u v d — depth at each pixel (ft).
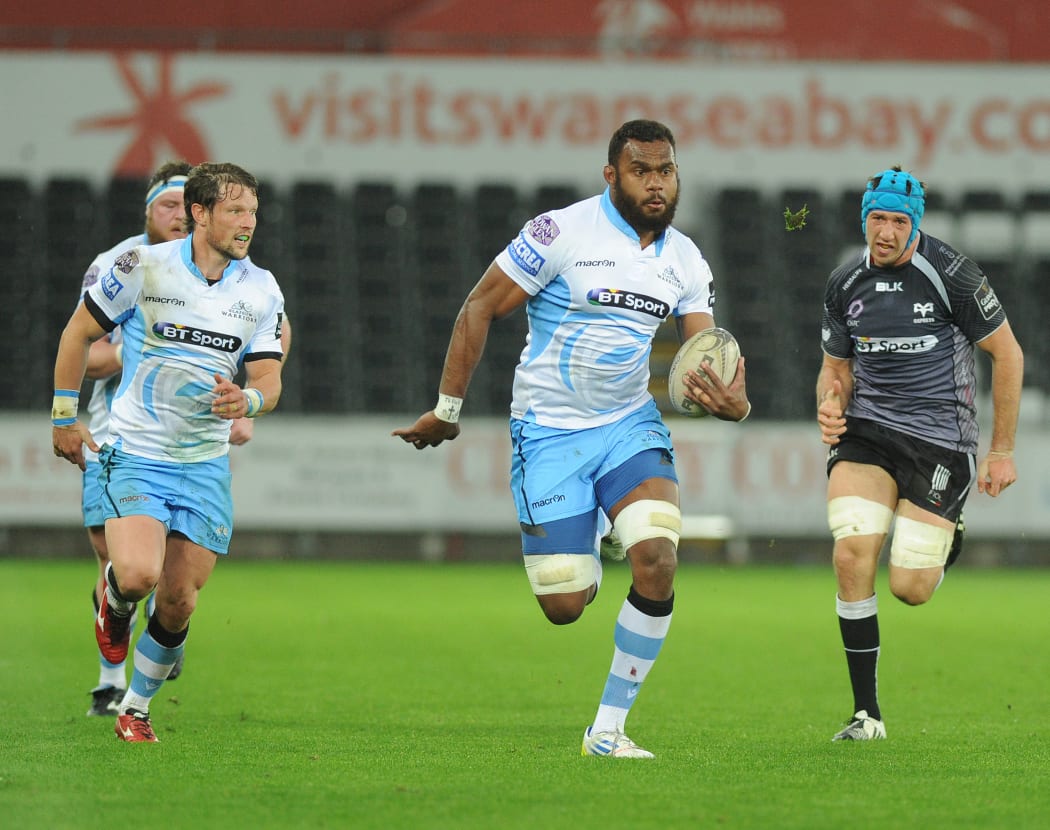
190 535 71.31
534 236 69.87
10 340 260.01
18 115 250.37
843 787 59.93
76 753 67.92
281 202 265.95
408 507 233.55
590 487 70.64
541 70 253.85
